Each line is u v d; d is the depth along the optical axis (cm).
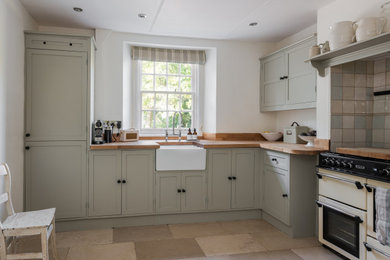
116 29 376
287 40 408
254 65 433
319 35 307
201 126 455
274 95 397
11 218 219
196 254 260
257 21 346
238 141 404
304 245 280
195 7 305
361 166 219
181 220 342
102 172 320
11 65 268
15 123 280
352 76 291
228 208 350
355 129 292
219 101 420
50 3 296
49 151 310
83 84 317
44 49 308
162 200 333
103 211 320
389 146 277
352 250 229
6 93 257
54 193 311
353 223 229
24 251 261
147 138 421
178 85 448
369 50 237
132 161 325
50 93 310
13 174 275
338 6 282
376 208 198
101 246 276
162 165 329
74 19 341
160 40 402
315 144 306
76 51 315
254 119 435
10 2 265
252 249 271
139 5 301
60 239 292
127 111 412
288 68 364
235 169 352
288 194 298
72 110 315
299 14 324
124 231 315
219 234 308
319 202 266
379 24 228
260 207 359
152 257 254
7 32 258
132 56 411
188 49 433
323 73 291
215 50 421
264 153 352
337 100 287
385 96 282
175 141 400
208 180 345
